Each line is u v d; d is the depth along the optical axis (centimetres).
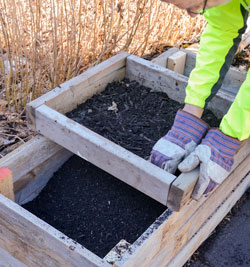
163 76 208
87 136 159
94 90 205
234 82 231
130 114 200
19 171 171
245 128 149
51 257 139
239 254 194
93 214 175
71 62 226
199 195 149
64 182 188
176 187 139
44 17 254
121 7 238
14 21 200
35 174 181
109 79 212
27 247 147
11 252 159
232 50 164
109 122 193
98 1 235
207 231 191
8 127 204
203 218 178
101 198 180
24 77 227
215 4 125
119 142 183
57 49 228
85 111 197
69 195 183
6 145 194
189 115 161
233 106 148
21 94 211
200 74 165
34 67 206
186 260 185
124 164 151
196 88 165
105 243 164
